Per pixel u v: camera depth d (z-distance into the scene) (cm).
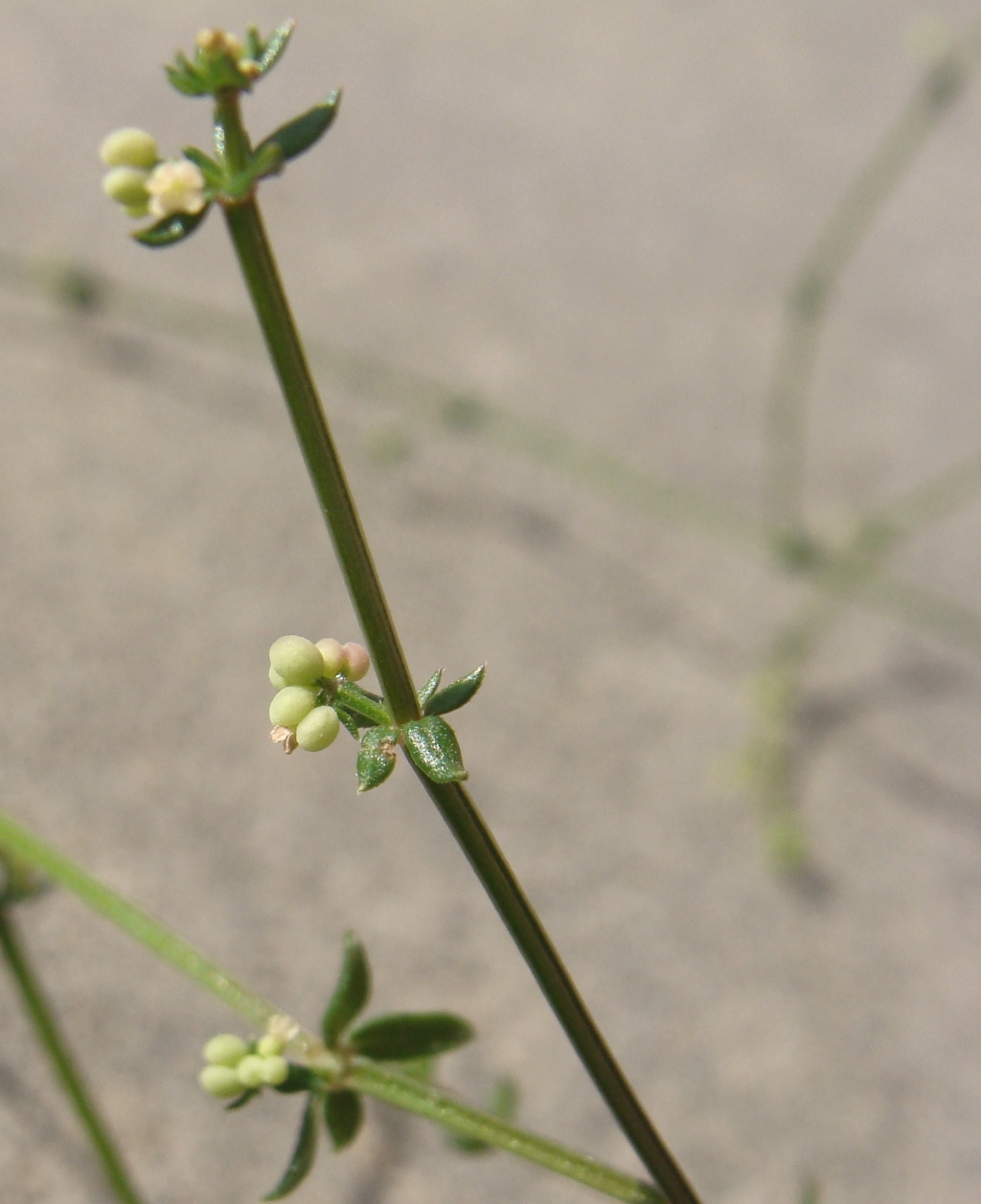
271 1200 19
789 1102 32
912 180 56
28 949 29
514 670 38
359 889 33
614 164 55
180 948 20
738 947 34
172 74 17
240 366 44
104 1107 28
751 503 44
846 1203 30
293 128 17
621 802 36
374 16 58
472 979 32
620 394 47
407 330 47
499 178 53
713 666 40
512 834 35
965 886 36
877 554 42
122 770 33
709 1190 30
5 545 37
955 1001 34
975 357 50
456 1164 29
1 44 52
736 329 50
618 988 33
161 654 36
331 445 17
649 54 60
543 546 42
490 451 44
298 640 17
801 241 53
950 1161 31
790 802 37
